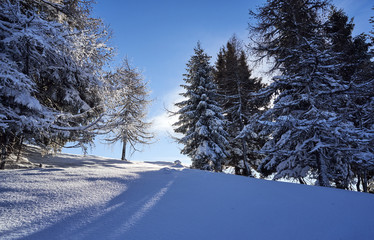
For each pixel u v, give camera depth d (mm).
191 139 16234
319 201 3373
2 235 1787
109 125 8734
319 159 8914
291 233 2225
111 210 2580
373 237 2195
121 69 10406
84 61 8359
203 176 5453
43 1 7738
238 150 17953
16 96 6223
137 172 5395
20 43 6242
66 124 8180
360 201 3426
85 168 5832
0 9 5988
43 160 9859
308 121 8625
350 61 11500
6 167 7023
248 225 2387
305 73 9953
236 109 17844
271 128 10219
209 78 18266
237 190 3949
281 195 3658
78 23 8891
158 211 2672
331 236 2186
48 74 8430
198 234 2104
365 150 9070
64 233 1929
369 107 9516
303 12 11086
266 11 11258
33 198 2764
